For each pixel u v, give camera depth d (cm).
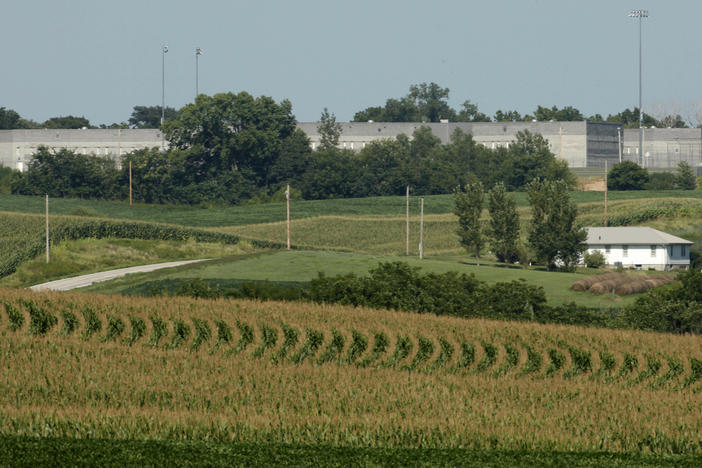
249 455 12700
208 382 16725
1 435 13138
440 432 13812
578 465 12750
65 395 15538
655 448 13825
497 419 14675
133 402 15388
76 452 12475
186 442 13188
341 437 13638
